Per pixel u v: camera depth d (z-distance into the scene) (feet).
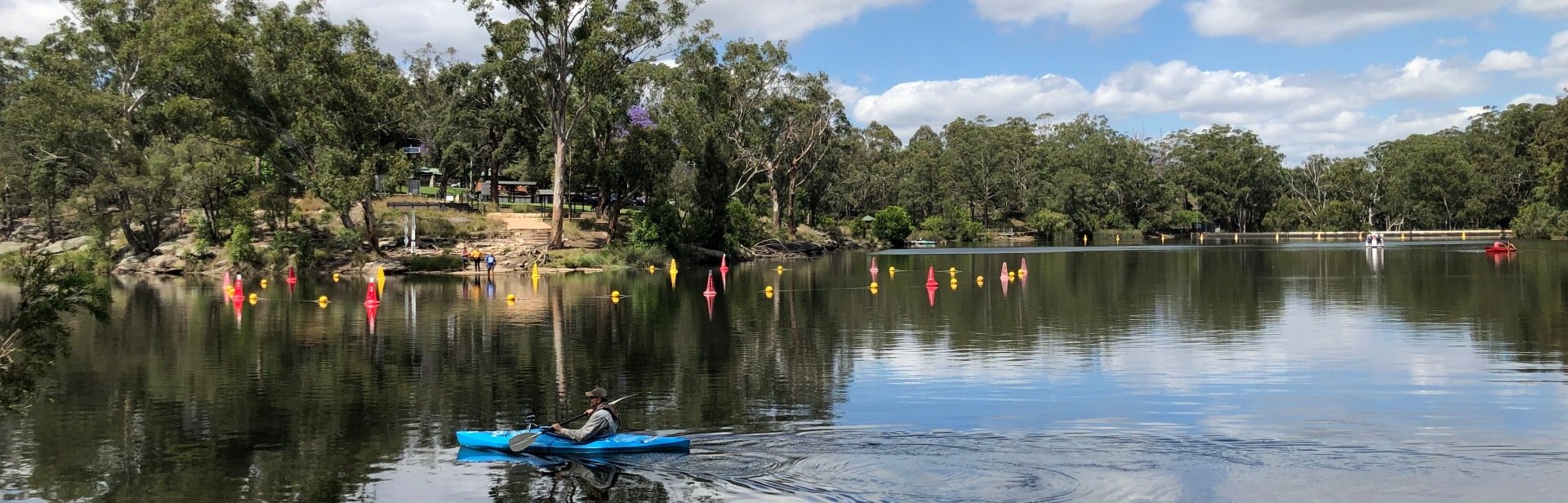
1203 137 510.58
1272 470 42.27
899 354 77.61
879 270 199.72
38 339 35.45
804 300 129.29
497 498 39.65
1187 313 107.96
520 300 132.57
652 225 222.07
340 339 89.51
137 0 235.20
